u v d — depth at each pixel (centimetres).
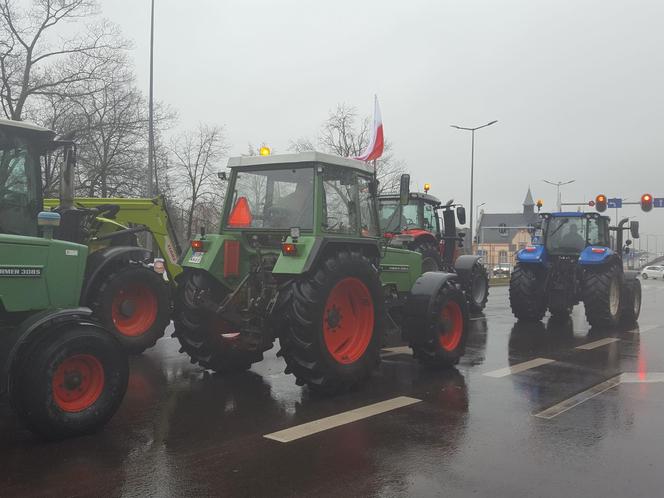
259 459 389
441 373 659
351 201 619
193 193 2839
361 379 584
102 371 438
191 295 609
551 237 1138
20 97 2038
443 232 1410
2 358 427
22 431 442
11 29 2023
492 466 382
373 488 346
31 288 433
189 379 617
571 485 353
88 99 2223
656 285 3269
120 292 741
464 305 712
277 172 604
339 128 2391
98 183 2234
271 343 611
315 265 539
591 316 1036
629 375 655
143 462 382
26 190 524
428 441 428
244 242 623
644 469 379
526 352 800
